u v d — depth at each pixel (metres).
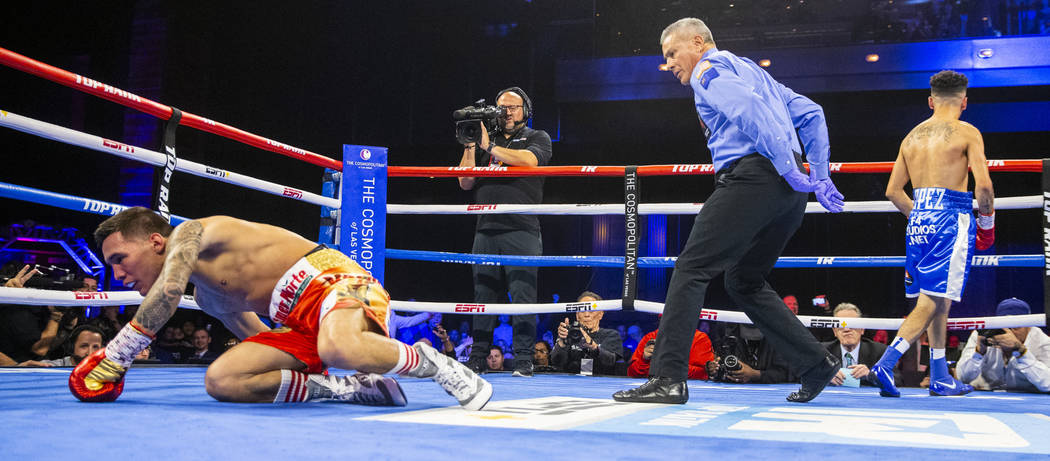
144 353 5.20
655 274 12.13
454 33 11.45
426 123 11.44
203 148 9.98
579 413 1.66
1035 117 9.62
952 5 10.35
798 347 2.33
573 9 11.41
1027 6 10.09
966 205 2.98
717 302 12.98
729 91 2.11
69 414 1.37
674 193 12.24
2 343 4.34
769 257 2.35
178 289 1.68
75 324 5.09
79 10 9.43
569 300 12.76
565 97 10.88
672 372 2.11
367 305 1.73
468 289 12.80
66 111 9.84
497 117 3.77
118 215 1.78
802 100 2.43
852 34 10.65
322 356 1.64
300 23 10.85
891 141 10.88
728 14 11.15
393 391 1.77
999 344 3.73
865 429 1.42
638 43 11.40
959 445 1.20
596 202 12.47
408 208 3.62
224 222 1.86
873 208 3.28
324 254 1.87
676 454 1.04
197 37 9.80
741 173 2.20
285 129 11.12
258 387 1.75
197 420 1.33
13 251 10.01
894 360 2.82
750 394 2.74
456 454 0.99
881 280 12.19
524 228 3.97
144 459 0.89
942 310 3.08
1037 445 1.21
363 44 11.39
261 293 1.86
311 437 1.14
